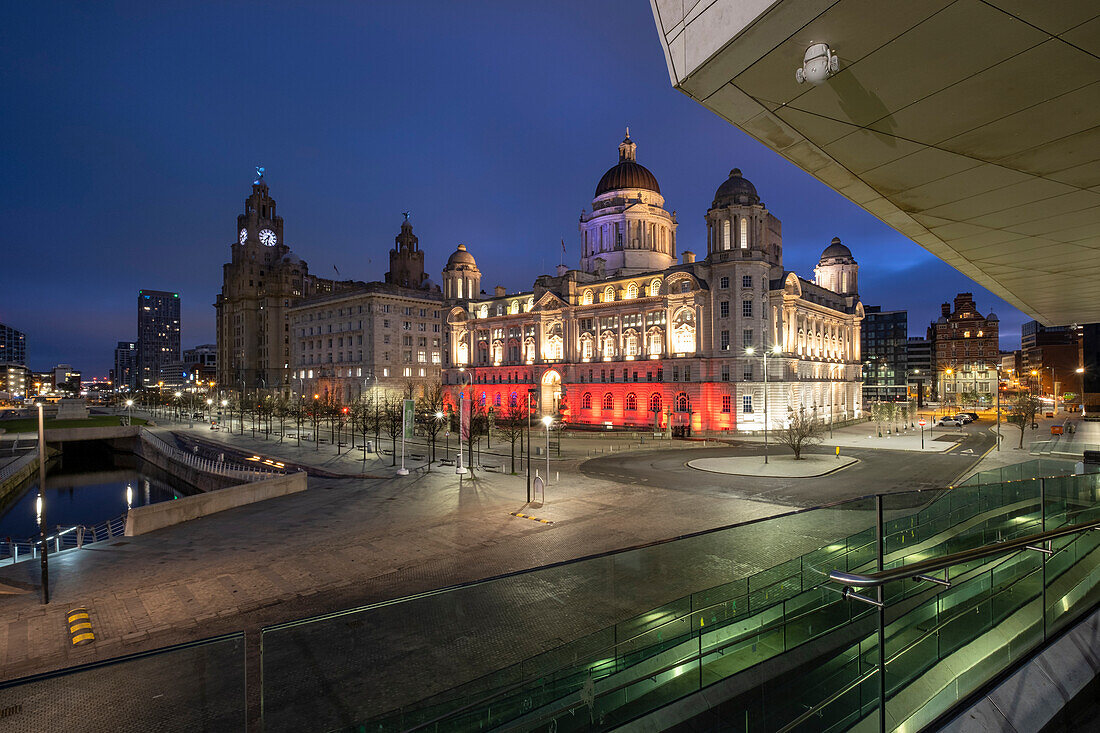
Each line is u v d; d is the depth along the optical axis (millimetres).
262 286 188875
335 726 7535
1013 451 58000
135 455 98750
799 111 8539
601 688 8617
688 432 77438
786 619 10695
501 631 9852
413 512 35031
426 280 172125
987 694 10266
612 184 109000
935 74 7250
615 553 9141
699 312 85750
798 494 38812
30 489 71375
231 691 6098
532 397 103312
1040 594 12219
